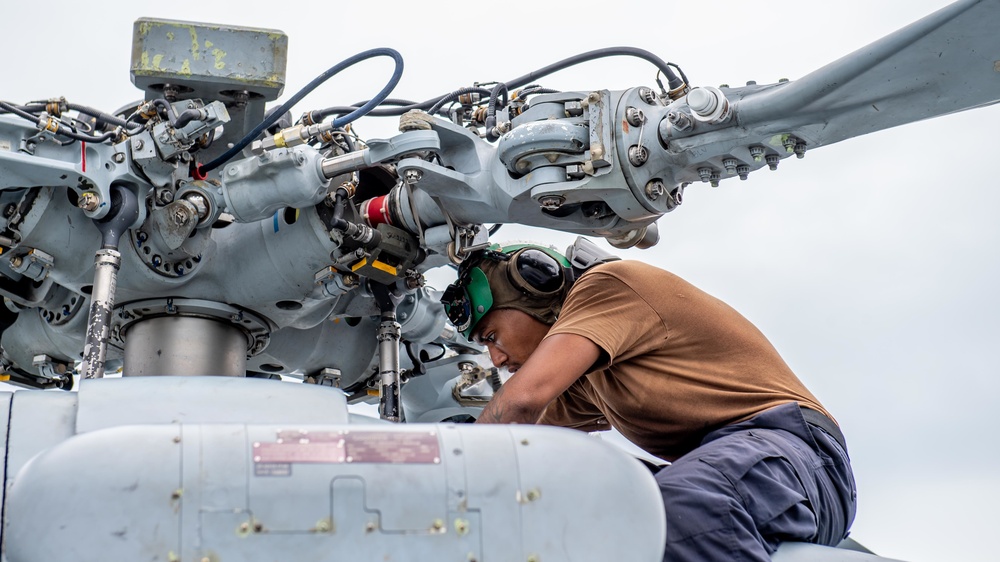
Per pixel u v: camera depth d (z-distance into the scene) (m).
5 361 4.78
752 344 3.63
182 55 3.96
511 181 3.84
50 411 2.80
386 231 4.16
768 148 3.66
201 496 2.43
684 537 3.04
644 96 3.75
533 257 3.98
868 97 3.43
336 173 3.90
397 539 2.49
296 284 4.13
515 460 2.60
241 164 3.95
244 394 2.88
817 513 3.28
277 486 2.46
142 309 4.11
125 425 2.58
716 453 3.22
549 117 3.81
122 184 3.90
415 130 3.84
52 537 2.37
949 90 3.37
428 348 5.08
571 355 3.43
